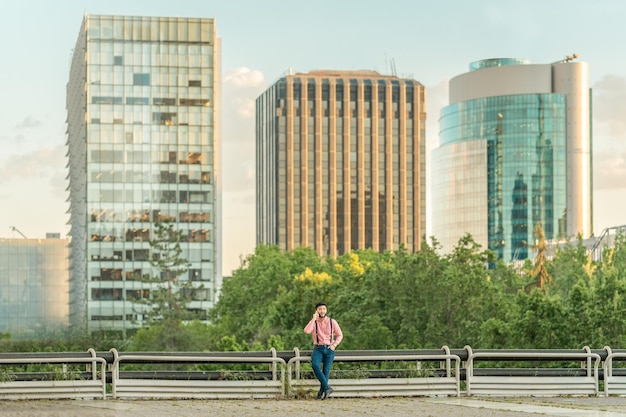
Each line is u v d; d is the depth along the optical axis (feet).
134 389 80.94
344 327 370.53
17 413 69.82
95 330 555.28
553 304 286.66
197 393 81.71
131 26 613.93
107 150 608.19
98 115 609.42
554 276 488.85
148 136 610.65
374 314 363.76
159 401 79.71
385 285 370.53
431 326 341.41
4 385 79.05
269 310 449.89
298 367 83.71
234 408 74.54
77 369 84.94
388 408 75.00
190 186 611.47
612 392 86.48
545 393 85.56
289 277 508.53
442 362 88.99
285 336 387.34
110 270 599.16
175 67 615.98
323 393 82.02
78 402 78.33
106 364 81.97
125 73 611.88
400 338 351.46
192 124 614.75
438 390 84.74
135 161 608.19
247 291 516.73
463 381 86.79
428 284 352.90
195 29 619.26
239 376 83.35
